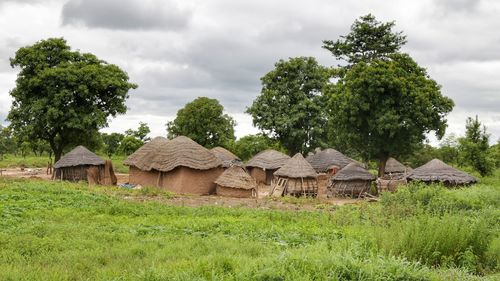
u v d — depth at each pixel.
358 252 9.09
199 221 16.83
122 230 14.58
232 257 9.48
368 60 45.88
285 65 48.53
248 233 14.77
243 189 30.48
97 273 8.98
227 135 55.34
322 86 47.75
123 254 10.88
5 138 66.31
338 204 27.16
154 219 17.56
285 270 7.76
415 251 10.16
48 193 22.89
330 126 44.72
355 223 16.97
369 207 19.61
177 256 10.70
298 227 16.08
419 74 39.12
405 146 37.47
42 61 41.25
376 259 8.51
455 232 10.70
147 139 57.44
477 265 10.38
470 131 39.16
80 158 35.09
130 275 8.45
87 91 40.06
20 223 15.20
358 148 41.03
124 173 49.34
